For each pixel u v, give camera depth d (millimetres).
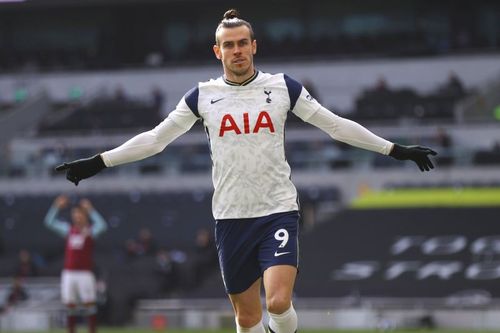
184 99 23625
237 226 23281
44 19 125688
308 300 71500
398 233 79125
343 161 90375
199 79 112625
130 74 114625
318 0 118812
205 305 71438
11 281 82125
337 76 108125
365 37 113188
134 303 75375
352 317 65500
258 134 23016
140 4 121312
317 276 75125
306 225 85562
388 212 82250
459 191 84062
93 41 124688
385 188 87875
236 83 23375
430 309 65000
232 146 23078
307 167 91000
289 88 23328
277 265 22672
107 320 74625
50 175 96500
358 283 73125
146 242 82625
